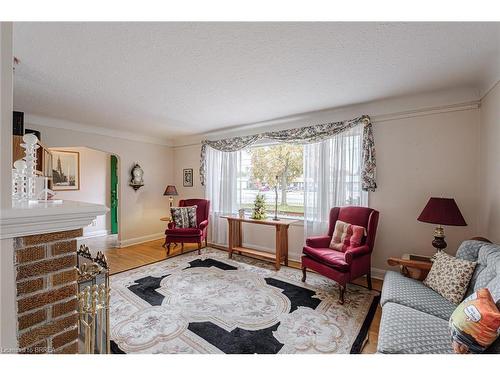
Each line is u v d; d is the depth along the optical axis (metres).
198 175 5.33
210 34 1.65
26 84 2.51
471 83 2.46
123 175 4.88
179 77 2.34
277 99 2.95
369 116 3.14
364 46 1.80
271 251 4.20
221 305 2.44
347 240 2.87
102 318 1.37
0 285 0.82
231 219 3.98
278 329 2.04
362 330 2.03
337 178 3.41
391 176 3.04
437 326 1.41
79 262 1.56
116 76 2.32
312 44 1.77
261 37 1.68
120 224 4.83
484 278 1.56
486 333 1.08
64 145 4.02
